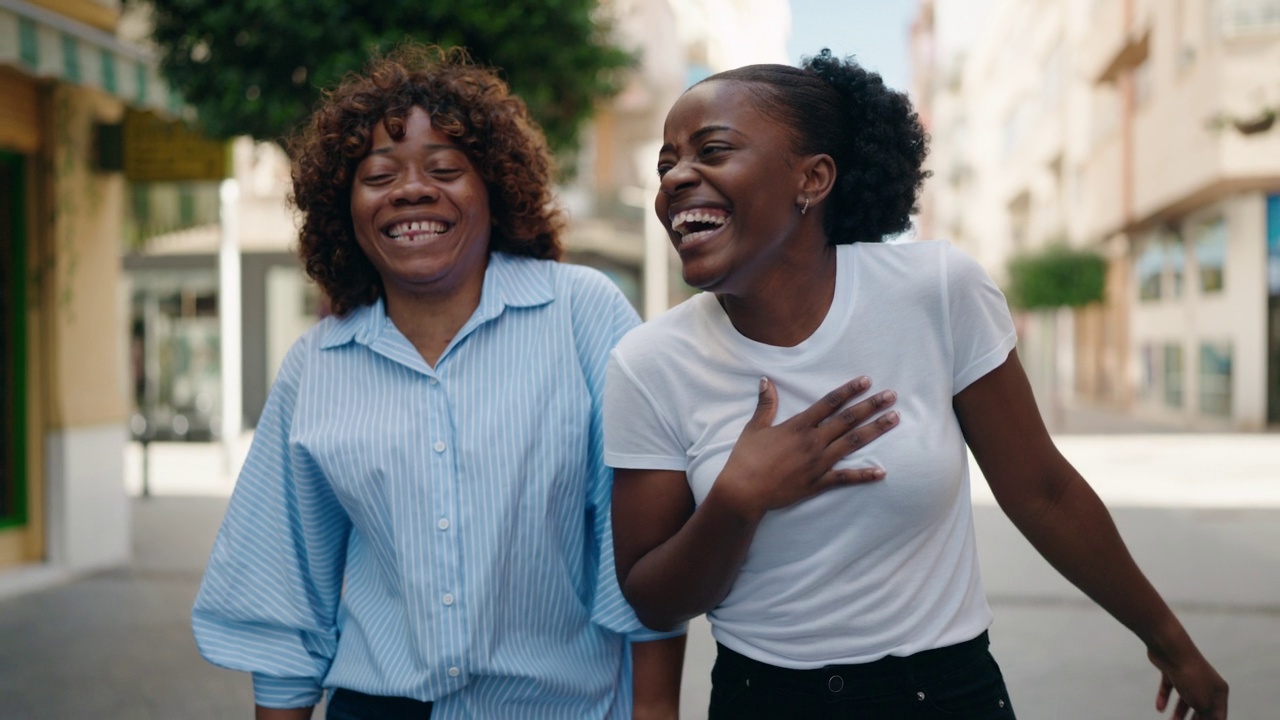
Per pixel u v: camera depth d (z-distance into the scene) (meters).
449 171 1.89
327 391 1.93
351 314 1.99
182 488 11.98
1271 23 16.28
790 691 1.64
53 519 7.12
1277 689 4.62
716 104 1.57
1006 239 39.38
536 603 1.86
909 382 1.59
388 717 1.86
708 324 1.66
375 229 1.87
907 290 1.59
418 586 1.80
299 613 1.96
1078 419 23.84
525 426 1.85
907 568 1.61
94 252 7.36
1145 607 1.77
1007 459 1.68
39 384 7.09
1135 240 26.02
